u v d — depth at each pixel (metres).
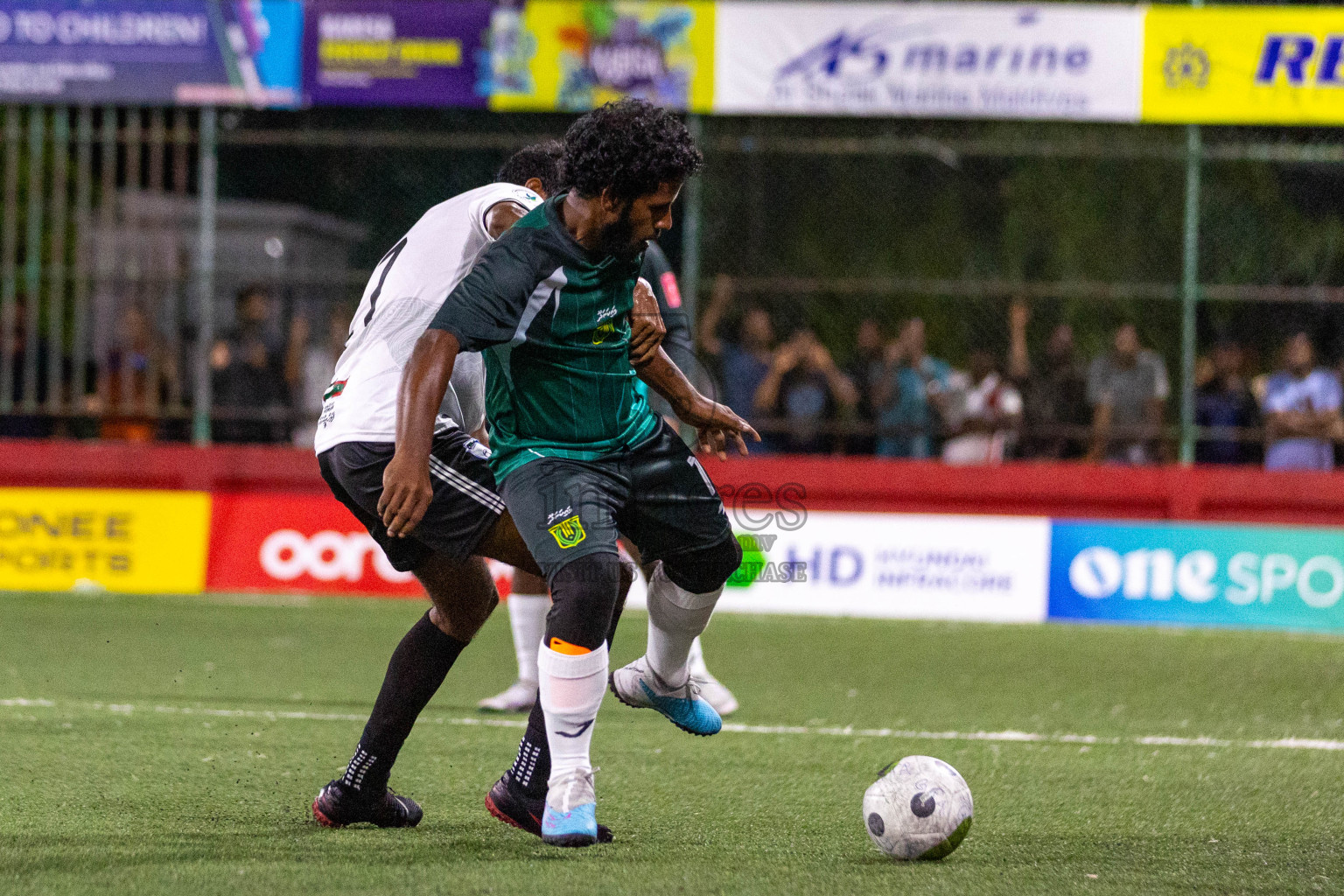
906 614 37.12
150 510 39.12
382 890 11.69
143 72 37.97
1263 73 35.81
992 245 48.22
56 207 39.22
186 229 43.22
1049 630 35.25
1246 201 48.44
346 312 40.44
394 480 12.22
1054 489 38.41
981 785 17.14
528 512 12.82
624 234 12.57
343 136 38.69
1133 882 12.41
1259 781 17.66
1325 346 46.06
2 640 29.88
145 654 28.30
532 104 36.94
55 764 17.38
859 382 39.91
